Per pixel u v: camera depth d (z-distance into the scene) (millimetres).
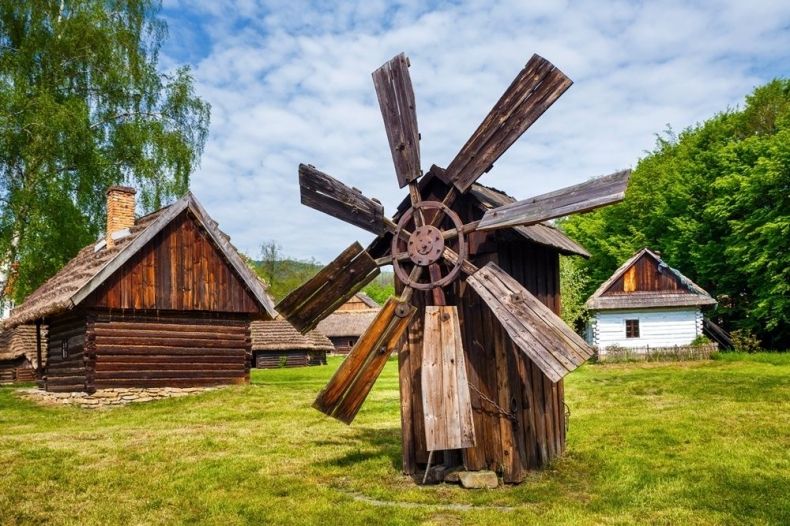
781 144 38844
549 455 9766
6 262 28703
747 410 14094
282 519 7195
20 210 27766
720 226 46219
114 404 18500
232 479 8984
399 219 9461
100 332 19078
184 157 31766
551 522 6863
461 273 9031
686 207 49125
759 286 41656
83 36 29703
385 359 8914
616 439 11414
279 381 27500
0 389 24453
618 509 7285
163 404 18234
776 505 7355
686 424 12516
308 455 10562
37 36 29016
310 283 9078
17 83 27891
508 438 8492
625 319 40219
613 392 18906
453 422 8250
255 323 47781
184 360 20531
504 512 7277
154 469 9617
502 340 8617
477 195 8922
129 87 31469
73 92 30391
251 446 11422
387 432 12852
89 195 29406
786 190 38812
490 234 8836
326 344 50219
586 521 6848
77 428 14375
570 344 7723
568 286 46531
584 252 11078
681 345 38625
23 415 16766
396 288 9516
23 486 8641
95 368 18859
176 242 20562
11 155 27562
